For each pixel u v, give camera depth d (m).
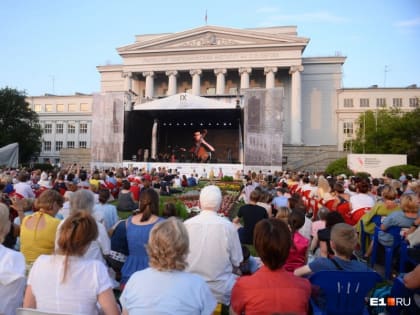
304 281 2.96
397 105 58.88
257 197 7.16
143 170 27.34
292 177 16.00
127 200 12.77
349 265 3.55
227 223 4.21
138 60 59.53
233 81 61.72
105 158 30.75
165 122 40.44
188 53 57.84
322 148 49.62
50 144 70.88
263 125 28.67
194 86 57.50
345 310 3.42
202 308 2.61
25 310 2.54
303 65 61.00
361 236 7.76
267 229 2.96
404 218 6.25
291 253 4.69
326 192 9.74
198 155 37.66
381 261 7.05
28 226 4.44
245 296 2.87
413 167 22.69
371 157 23.89
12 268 3.07
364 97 59.56
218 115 35.88
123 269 4.38
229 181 28.08
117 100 30.83
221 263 4.11
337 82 60.06
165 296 2.48
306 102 60.50
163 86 63.31
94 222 2.83
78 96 71.00
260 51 55.91
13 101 50.31
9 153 24.08
